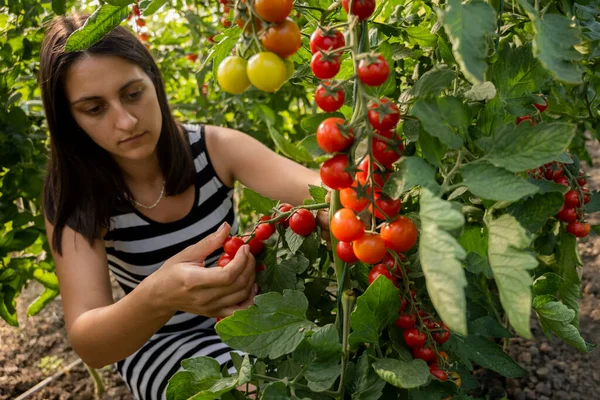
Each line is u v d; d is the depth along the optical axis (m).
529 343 2.06
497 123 0.78
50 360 2.42
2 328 2.66
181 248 1.62
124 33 1.31
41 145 2.19
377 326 0.78
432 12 1.11
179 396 0.86
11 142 1.91
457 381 1.00
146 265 1.62
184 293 1.03
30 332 2.62
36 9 1.90
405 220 0.68
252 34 0.68
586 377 1.89
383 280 0.75
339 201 0.77
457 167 0.63
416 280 0.91
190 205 1.60
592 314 2.14
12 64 1.95
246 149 1.63
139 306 1.14
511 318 0.55
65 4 1.45
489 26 0.56
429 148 0.67
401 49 0.96
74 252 1.44
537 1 0.66
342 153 0.67
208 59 0.82
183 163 1.53
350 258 0.76
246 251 0.97
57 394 2.22
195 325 1.64
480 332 0.98
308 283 1.03
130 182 1.52
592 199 1.13
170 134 1.49
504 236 0.59
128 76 1.25
